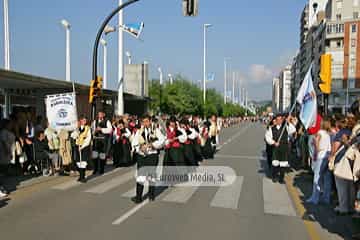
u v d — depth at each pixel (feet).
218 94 240.94
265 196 30.58
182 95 153.69
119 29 65.21
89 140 36.88
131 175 40.73
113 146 47.55
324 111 36.60
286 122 36.94
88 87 57.36
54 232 20.97
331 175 28.12
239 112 386.52
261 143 90.58
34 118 42.50
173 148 36.52
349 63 245.45
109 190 32.63
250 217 24.41
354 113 26.11
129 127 48.37
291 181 37.50
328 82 36.60
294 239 20.33
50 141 39.93
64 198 29.43
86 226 22.09
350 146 22.84
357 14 255.29
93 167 43.62
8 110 57.72
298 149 50.14
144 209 26.13
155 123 30.25
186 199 29.30
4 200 28.66
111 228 21.74
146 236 20.38
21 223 22.66
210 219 23.80
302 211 26.04
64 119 39.19
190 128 39.11
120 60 65.62
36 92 57.82
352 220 23.04
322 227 22.48
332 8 262.06
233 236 20.58
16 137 37.40
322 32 264.31
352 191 23.15
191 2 43.42
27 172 40.29
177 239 19.94
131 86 102.12
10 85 51.03
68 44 83.82
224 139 106.11
